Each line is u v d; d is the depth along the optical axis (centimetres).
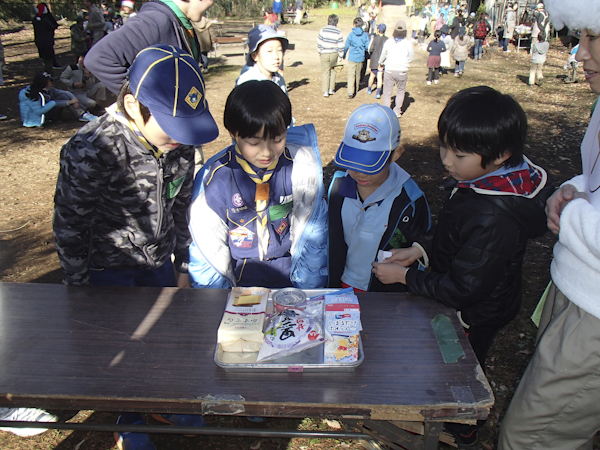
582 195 138
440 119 145
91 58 246
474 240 146
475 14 1881
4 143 648
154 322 150
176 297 163
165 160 175
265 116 158
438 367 130
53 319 151
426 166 561
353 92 916
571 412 144
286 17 2119
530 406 150
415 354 135
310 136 199
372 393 121
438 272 169
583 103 850
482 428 220
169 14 259
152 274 203
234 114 162
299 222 194
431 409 117
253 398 120
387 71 754
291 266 201
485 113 135
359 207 198
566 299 147
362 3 2622
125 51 249
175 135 144
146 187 171
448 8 1612
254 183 184
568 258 139
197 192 192
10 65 1175
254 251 195
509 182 143
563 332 141
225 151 189
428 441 129
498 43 1650
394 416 119
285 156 188
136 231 182
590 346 135
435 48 986
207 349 138
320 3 2758
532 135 679
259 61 358
